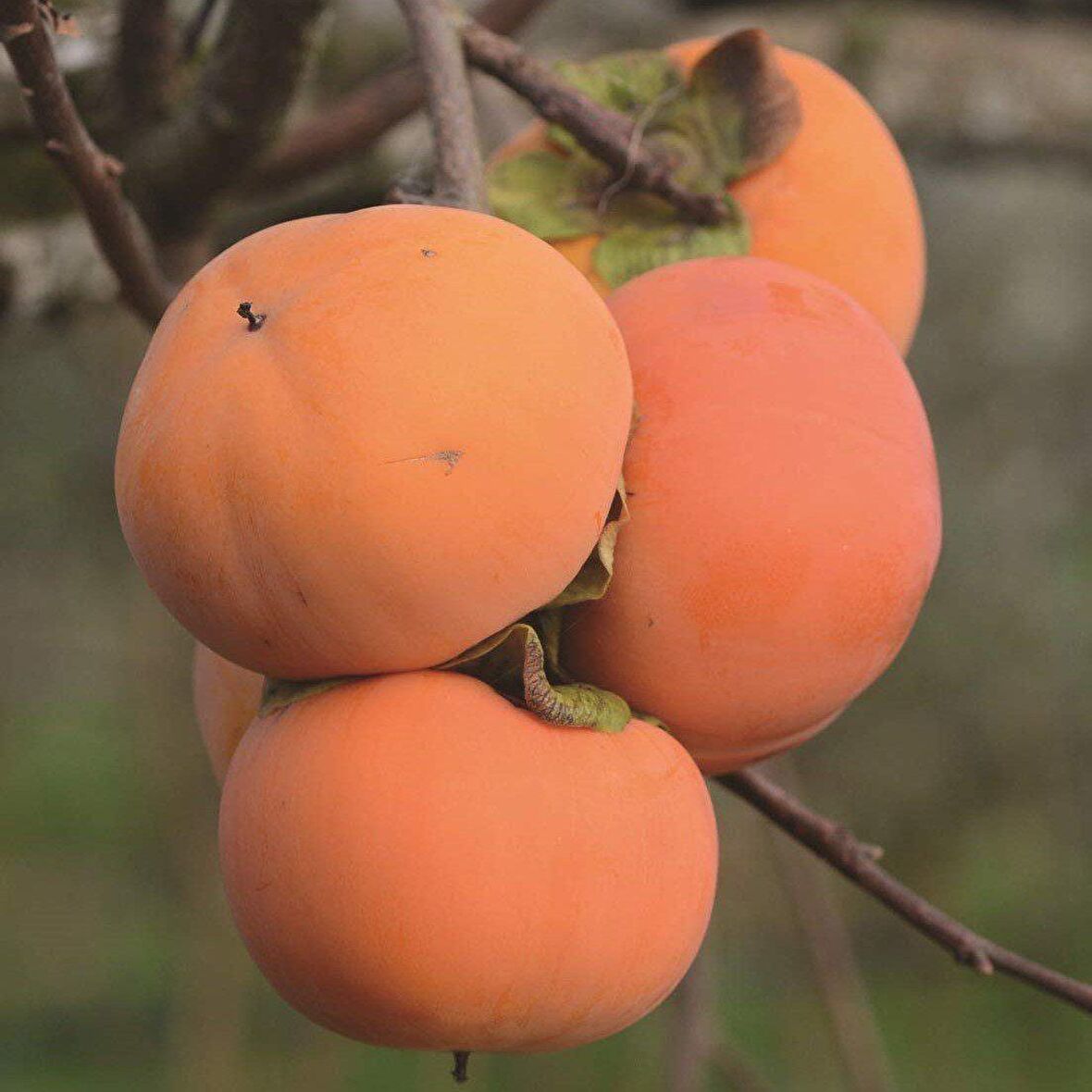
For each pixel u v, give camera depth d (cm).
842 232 69
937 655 239
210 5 80
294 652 61
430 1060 266
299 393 59
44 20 67
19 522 221
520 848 60
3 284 85
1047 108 120
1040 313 236
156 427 60
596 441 61
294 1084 253
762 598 62
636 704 64
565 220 69
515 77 68
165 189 79
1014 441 238
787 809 70
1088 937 284
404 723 61
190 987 237
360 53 116
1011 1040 282
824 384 63
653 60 70
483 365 60
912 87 119
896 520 63
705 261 65
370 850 60
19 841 370
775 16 124
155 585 61
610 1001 61
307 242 61
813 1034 253
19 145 84
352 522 59
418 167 68
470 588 60
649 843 61
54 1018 313
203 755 229
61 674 362
